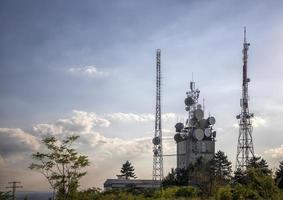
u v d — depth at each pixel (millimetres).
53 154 35469
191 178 105812
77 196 36000
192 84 133500
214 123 130500
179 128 136250
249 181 50562
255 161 100250
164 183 117562
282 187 72312
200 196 75812
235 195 53156
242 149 102688
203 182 79250
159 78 114688
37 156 35094
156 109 116188
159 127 116062
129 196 54938
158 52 114500
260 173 46781
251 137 103312
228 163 124688
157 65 114750
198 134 126312
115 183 123250
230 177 89625
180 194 77500
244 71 106000
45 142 35562
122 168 158750
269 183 45219
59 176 35594
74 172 36062
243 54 105875
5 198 36375
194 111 129875
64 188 35656
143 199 60688
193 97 133000
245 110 104812
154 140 115875
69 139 36250
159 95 115812
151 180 124312
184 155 131875
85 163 36188
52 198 37406
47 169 35531
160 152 115750
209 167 104250
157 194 77562
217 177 80875
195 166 112625
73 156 35812
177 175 122625
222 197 56625
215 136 130000
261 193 46094
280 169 77500
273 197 44406
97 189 37688
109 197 48656
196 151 128125
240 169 94250
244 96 105500
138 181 124250
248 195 49781
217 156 126750
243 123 104438
